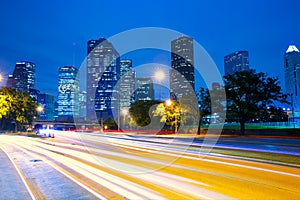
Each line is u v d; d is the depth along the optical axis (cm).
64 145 2467
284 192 791
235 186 855
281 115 4356
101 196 777
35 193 830
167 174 1042
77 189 858
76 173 1111
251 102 3906
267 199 728
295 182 909
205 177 993
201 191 805
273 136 3484
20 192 848
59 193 822
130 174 1049
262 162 1332
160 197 751
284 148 1952
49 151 1991
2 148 2306
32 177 1064
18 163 1423
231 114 4009
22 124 7294
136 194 783
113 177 1009
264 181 926
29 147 2367
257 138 3180
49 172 1156
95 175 1057
